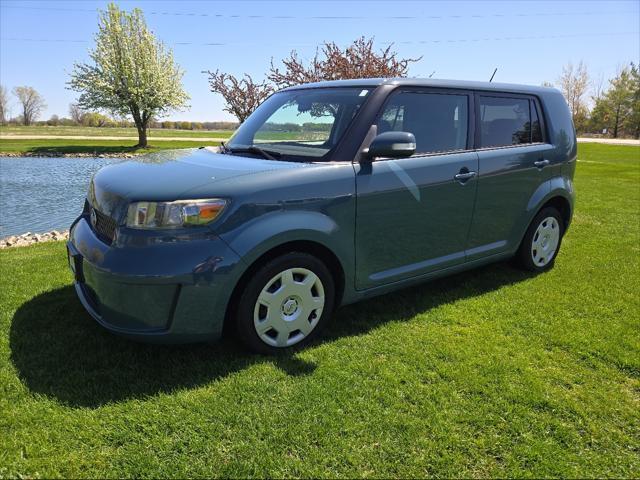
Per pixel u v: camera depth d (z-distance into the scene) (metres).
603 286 4.31
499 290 4.19
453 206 3.66
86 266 2.78
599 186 11.66
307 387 2.65
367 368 2.86
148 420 2.35
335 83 3.70
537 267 4.69
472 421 2.41
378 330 3.38
